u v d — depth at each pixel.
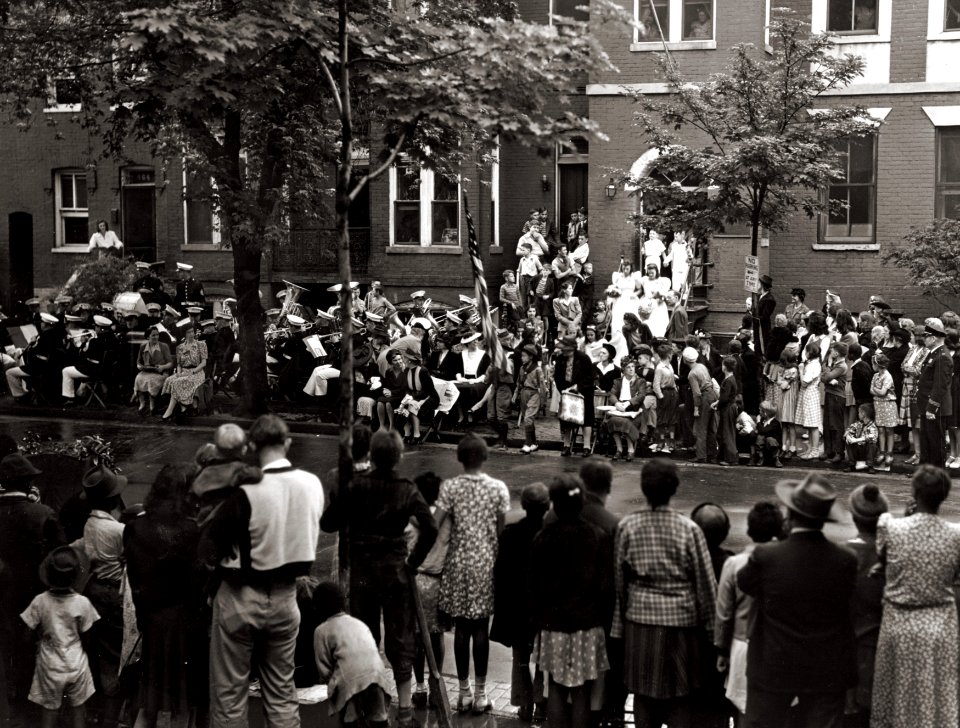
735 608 6.67
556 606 7.15
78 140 31.14
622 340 21.73
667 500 6.97
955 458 17.31
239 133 17.44
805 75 18.91
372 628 7.94
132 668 7.98
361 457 8.73
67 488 10.77
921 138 24.42
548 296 23.92
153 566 7.46
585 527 7.14
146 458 18.27
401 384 19.83
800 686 6.27
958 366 17.03
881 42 24.58
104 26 14.58
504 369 18.64
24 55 16.91
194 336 21.91
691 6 24.94
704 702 7.10
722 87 18.78
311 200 18.56
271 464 7.12
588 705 7.25
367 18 10.69
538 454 18.95
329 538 13.48
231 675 7.09
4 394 25.00
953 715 6.47
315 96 14.59
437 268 27.27
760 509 6.84
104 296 26.41
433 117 9.49
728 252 24.92
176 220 30.11
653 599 6.88
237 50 9.87
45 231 31.92
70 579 7.62
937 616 6.47
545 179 28.50
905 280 24.70
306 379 22.05
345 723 7.42
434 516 8.25
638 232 25.39
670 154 19.23
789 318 21.97
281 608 7.09
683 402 19.16
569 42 8.94
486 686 8.98
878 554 6.65
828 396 17.86
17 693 8.27
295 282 28.38
